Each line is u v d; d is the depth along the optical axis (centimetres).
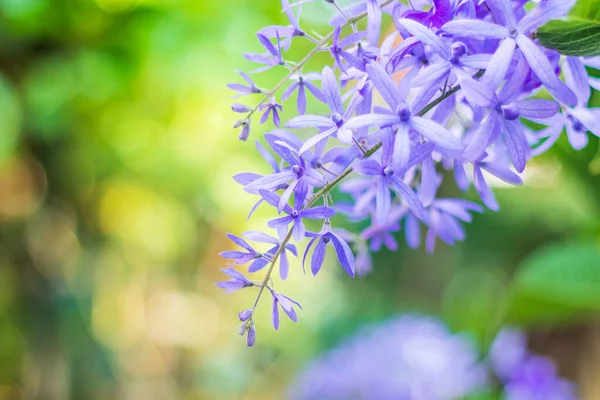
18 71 90
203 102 101
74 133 101
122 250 146
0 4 82
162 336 193
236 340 211
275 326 31
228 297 206
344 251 30
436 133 29
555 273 67
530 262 72
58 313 112
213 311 204
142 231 151
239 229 161
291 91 34
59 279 113
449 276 195
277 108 33
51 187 107
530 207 153
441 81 29
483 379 91
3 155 86
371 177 36
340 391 96
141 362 184
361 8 34
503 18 29
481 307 108
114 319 153
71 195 112
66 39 90
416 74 32
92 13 88
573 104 28
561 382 82
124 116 102
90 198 118
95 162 113
